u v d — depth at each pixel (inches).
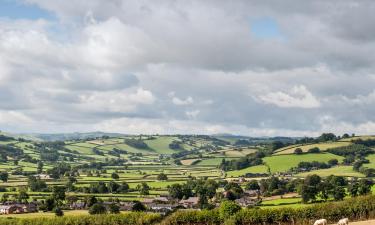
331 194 6254.9
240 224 3791.8
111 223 4163.4
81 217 4232.3
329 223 3639.3
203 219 3944.4
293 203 6112.2
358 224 3351.4
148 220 4106.8
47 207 6766.7
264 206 5979.3
